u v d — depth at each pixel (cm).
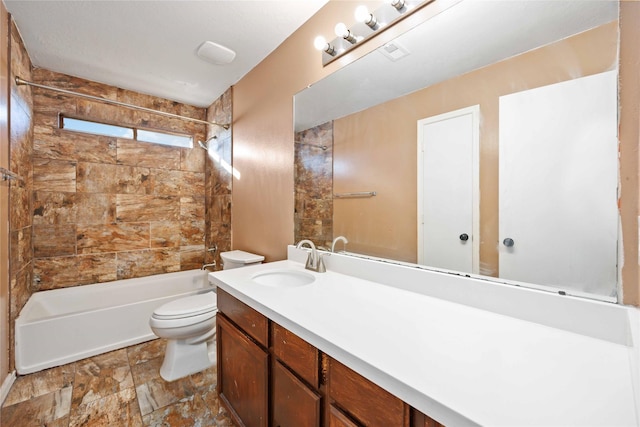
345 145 151
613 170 72
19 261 192
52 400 154
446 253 108
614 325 70
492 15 96
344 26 138
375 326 81
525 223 88
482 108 98
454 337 74
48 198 231
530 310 84
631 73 68
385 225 132
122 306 216
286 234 193
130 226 275
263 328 106
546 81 84
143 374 180
